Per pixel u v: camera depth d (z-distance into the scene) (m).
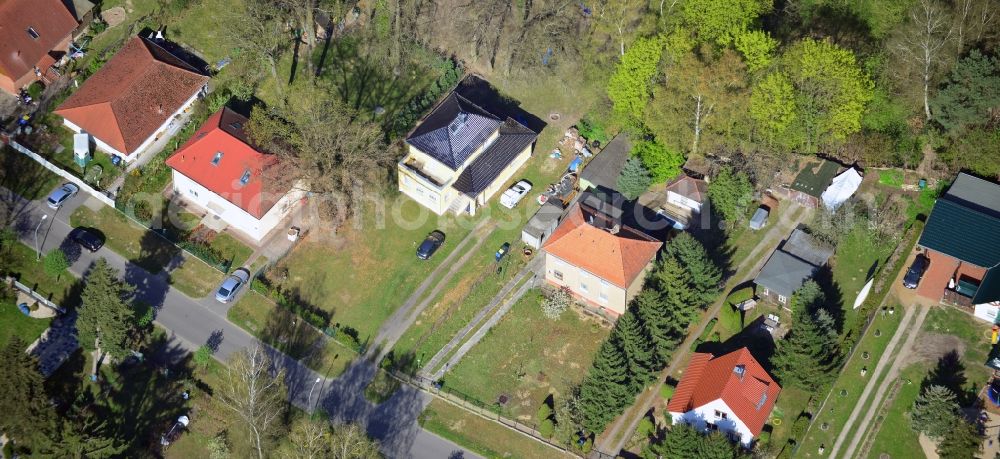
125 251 101.88
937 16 101.94
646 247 97.62
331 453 87.62
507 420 95.06
